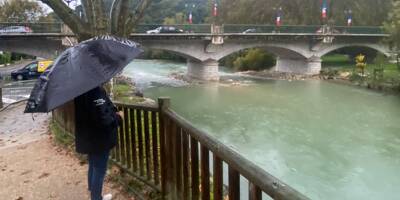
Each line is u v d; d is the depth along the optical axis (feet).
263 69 194.90
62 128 30.55
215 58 148.25
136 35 124.16
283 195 6.73
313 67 171.83
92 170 15.39
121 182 18.11
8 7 190.19
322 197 42.19
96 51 13.04
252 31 157.99
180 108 91.71
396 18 152.76
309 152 57.31
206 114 84.94
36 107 11.96
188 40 142.20
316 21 211.82
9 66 173.17
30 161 23.44
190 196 13.08
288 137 65.57
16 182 19.83
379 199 42.14
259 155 55.42
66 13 27.43
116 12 28.43
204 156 11.02
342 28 176.86
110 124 13.56
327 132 69.31
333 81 146.61
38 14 202.08
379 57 168.96
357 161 53.78
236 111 88.17
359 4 214.07
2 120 44.01
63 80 12.20
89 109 13.19
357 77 139.44
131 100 71.51
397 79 124.26
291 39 163.43
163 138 14.38
